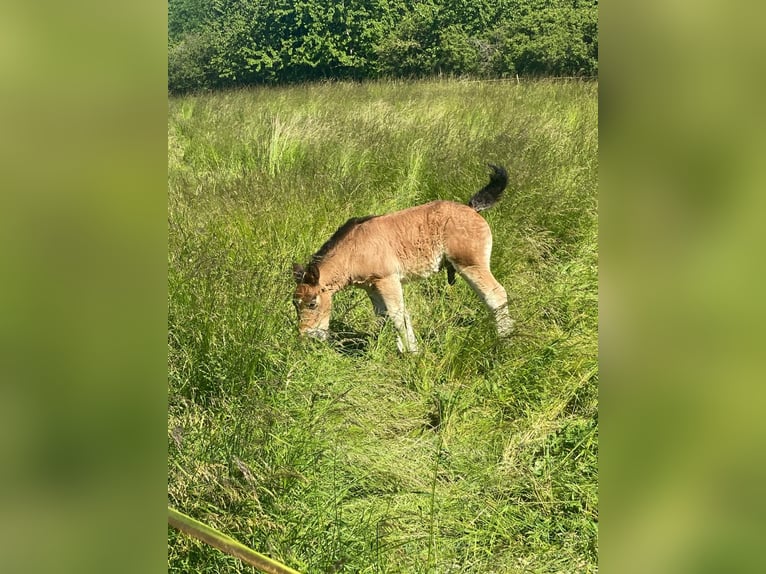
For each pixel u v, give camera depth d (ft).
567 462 10.14
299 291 13.21
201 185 19.84
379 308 14.46
